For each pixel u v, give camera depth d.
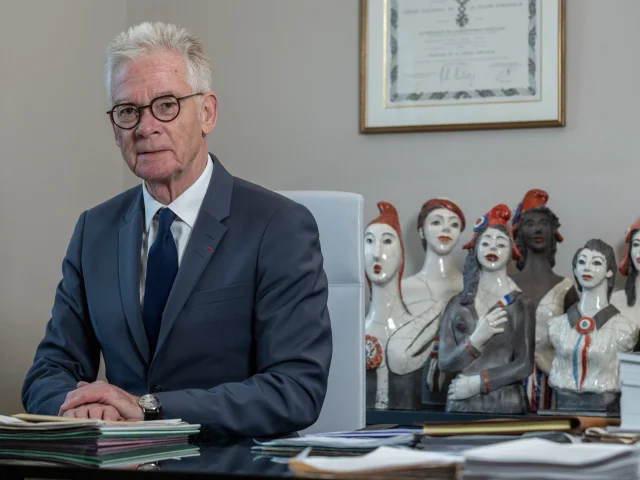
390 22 2.92
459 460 0.91
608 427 1.13
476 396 2.41
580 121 2.76
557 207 2.76
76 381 1.81
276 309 1.71
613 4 2.75
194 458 1.11
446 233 2.54
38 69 2.71
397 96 2.90
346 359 1.89
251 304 1.74
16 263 2.60
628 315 2.38
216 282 1.74
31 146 2.67
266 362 1.68
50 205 2.76
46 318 2.74
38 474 1.04
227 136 3.06
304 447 1.14
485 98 2.83
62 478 1.04
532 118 2.79
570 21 2.78
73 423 1.16
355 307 1.91
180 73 1.74
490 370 2.39
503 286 2.46
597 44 2.76
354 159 2.94
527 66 2.80
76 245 1.92
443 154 2.86
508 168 2.81
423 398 2.49
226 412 1.53
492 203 2.82
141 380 1.77
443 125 2.85
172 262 1.77
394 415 2.43
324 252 1.92
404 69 2.90
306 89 3.00
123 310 1.78
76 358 1.85
